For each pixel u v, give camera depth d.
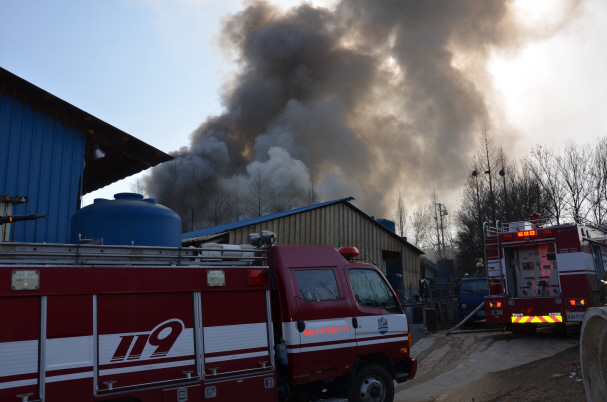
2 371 3.63
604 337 4.59
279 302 5.60
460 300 16.48
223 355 4.86
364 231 18.75
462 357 10.42
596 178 27.19
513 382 7.67
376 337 6.20
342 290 6.07
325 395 6.18
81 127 11.26
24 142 9.97
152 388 4.34
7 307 3.74
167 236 7.43
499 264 12.29
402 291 19.70
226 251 5.24
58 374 3.87
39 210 10.06
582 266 10.98
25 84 9.79
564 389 6.52
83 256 4.25
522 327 13.19
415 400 7.17
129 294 4.39
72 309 4.04
